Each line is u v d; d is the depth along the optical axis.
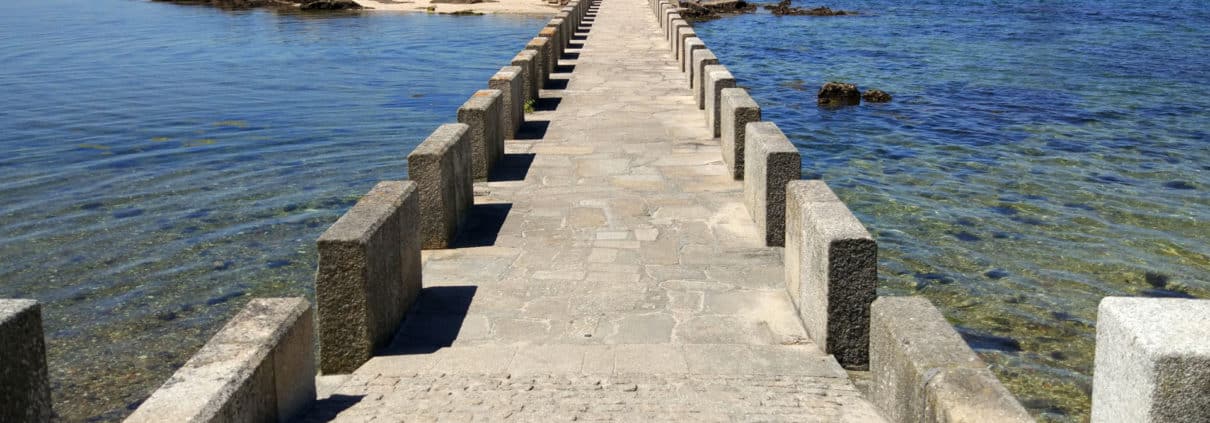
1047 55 40.12
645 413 6.38
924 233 15.38
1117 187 18.31
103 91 29.38
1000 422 4.93
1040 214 16.44
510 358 8.03
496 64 35.72
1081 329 11.62
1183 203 17.16
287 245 14.50
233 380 5.38
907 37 47.78
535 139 17.00
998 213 16.52
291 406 6.36
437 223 10.98
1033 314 12.09
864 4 70.62
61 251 14.16
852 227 7.91
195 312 12.02
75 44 42.91
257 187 17.83
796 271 9.07
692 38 23.91
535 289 9.75
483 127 13.91
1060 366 10.65
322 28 49.75
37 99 27.84
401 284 8.91
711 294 9.57
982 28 52.03
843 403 6.72
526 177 14.34
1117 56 39.47
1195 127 24.42
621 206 12.75
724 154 15.13
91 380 10.22
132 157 20.27
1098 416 4.56
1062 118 25.77
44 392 4.71
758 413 6.38
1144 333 4.16
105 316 11.86
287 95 28.45
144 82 31.30
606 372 7.69
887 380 6.36
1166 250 14.52
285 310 6.49
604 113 19.41
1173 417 4.05
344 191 17.56
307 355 6.70
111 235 14.92
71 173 18.83
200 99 27.73
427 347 8.36
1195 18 56.81
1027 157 20.98
